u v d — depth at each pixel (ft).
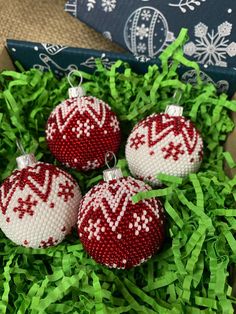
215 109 0.71
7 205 0.57
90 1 0.82
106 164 0.65
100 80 0.75
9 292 0.61
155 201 0.58
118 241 0.54
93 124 0.62
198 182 0.60
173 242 0.59
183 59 0.70
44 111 0.74
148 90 0.73
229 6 0.78
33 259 0.64
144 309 0.57
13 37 0.88
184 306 0.57
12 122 0.71
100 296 0.55
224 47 0.79
